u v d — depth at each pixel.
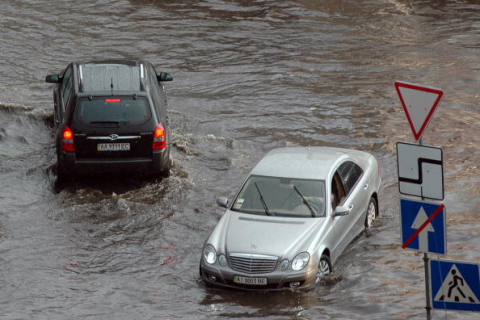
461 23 95.94
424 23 95.94
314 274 36.47
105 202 47.12
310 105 66.62
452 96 68.44
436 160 29.88
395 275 37.97
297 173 41.03
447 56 81.69
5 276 38.06
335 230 39.06
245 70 76.81
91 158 48.69
